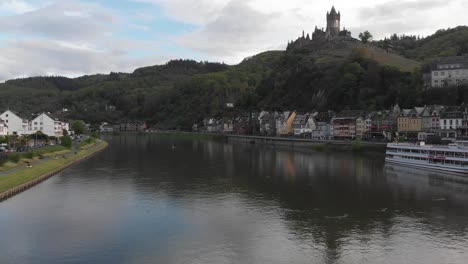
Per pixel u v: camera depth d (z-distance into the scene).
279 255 54.12
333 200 82.81
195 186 98.06
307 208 76.75
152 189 94.56
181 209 76.25
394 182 101.56
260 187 96.50
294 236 61.22
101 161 149.62
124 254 54.41
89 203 80.69
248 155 170.25
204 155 172.12
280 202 81.44
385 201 81.69
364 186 96.75
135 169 127.56
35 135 185.50
